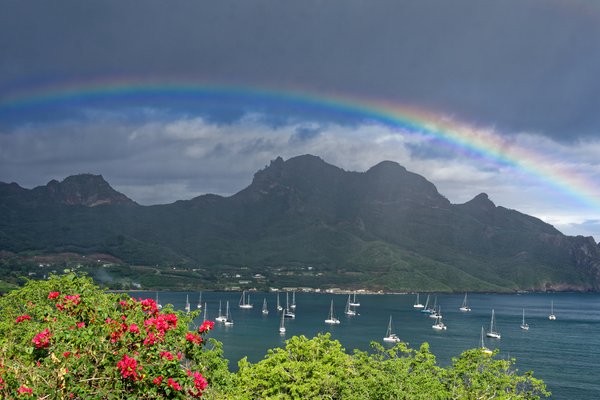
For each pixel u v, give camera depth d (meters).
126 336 20.78
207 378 27.67
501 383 48.50
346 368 50.66
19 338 32.09
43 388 18.84
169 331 23.12
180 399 20.47
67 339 20.17
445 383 49.97
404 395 44.56
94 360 20.31
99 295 24.62
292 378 49.28
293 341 54.28
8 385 18.62
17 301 42.19
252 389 48.94
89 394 19.17
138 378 19.66
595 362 160.88
